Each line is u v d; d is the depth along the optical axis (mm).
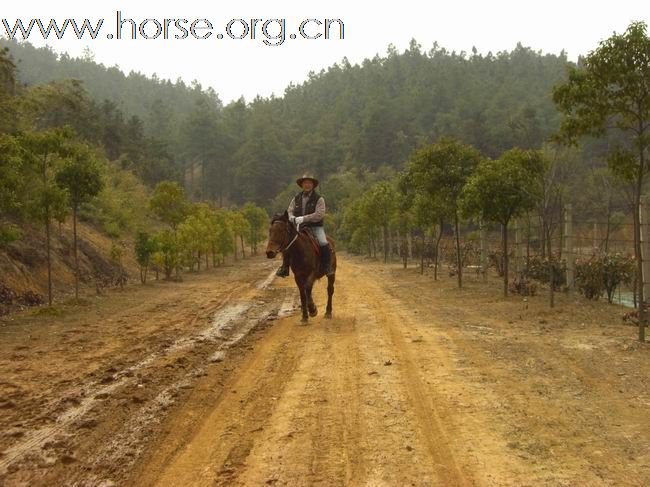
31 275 17531
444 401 6078
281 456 4699
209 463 4625
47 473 4504
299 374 7281
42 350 9305
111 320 12656
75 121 49656
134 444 5086
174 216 31297
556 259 17062
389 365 7656
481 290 17344
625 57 8750
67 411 6059
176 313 13727
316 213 11430
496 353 8344
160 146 86688
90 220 31234
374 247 42250
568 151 27688
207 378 7270
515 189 14477
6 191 12531
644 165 9438
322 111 144625
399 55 178500
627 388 6508
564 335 9766
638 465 4465
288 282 22453
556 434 5125
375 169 107000
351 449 4820
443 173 18328
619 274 14219
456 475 4316
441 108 119125
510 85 117375
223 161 118375
